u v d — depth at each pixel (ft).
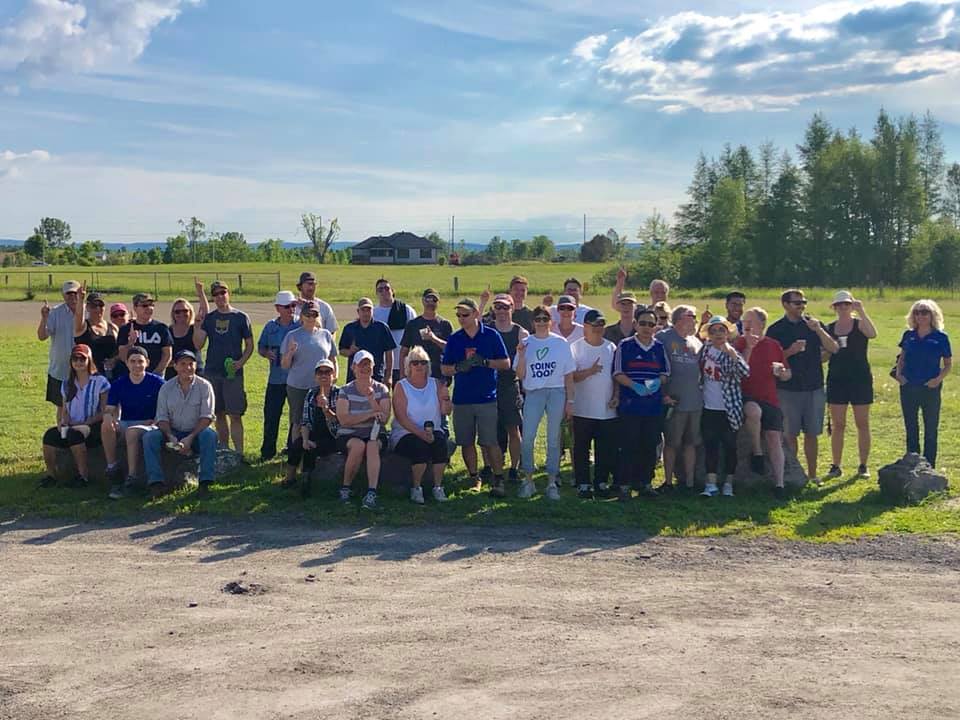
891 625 19.61
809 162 284.61
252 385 58.85
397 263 487.61
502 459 31.42
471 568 23.77
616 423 30.99
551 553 25.12
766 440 31.27
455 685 16.63
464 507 29.55
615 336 34.55
